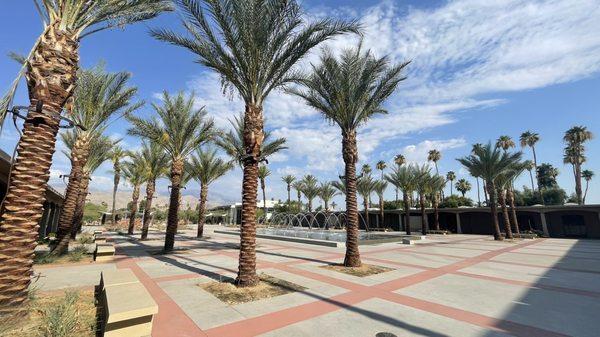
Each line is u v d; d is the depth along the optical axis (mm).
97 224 64375
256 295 7305
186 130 16484
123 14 8406
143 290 5285
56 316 4996
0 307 5230
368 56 12414
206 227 52875
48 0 6504
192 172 27922
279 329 5172
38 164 5953
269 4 8180
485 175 27891
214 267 11211
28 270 5719
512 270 11055
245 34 8289
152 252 15867
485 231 39500
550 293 7680
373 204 67500
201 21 8570
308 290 7828
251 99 9094
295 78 10172
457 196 61781
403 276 9773
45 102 6133
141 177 31703
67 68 6559
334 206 71500
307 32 8867
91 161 22359
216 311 6094
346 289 7977
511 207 34250
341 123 12922
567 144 53031
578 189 50500
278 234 28234
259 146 8969
